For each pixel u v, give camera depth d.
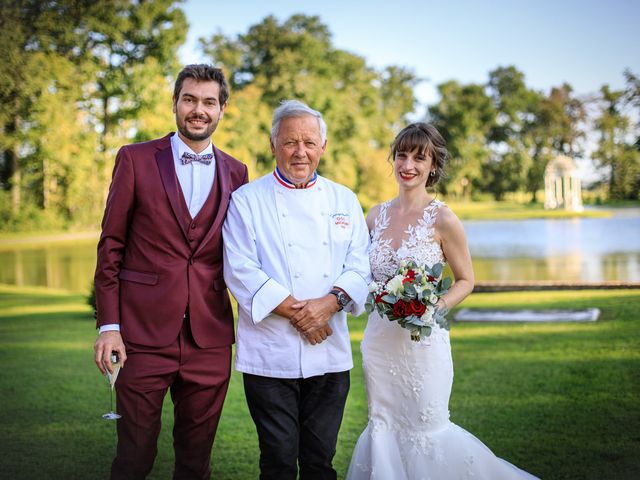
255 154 29.28
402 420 2.99
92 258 17.86
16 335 8.06
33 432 4.33
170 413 4.83
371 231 3.27
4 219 18.64
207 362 2.79
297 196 2.79
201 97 2.75
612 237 19.05
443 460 2.91
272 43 34.78
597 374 5.45
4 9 17.62
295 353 2.71
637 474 3.44
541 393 4.99
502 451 3.81
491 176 39.03
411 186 3.06
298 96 33.00
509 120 37.66
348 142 34.16
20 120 18.16
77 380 5.73
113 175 2.79
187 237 2.75
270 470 2.70
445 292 2.68
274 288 2.65
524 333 7.24
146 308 2.70
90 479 3.53
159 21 20.61
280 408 2.71
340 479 3.48
